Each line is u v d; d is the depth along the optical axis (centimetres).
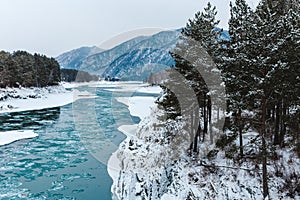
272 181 1312
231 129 1416
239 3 1528
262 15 1244
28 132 3522
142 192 1554
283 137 1517
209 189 1327
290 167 1359
